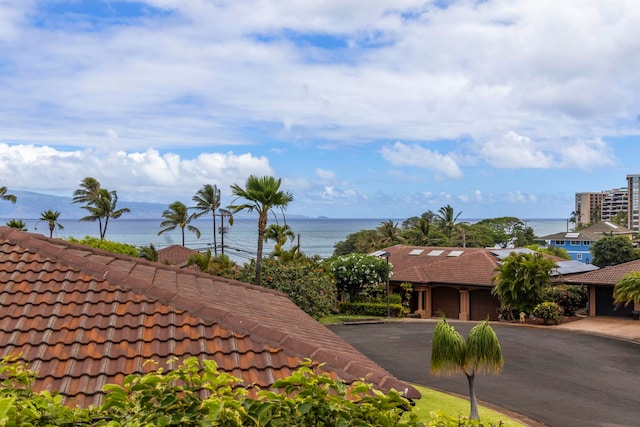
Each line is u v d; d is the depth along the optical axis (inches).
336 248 3769.7
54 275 367.9
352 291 1621.6
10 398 130.6
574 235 4306.1
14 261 384.8
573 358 966.4
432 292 1718.8
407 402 182.4
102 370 274.2
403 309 1571.1
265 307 483.8
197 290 467.8
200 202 2859.3
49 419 172.1
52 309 327.9
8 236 419.5
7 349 288.2
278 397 175.8
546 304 1368.1
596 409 676.1
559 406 686.5
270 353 307.4
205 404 164.2
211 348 304.8
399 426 177.9
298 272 1089.4
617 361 945.5
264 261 1102.4
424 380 807.7
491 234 4648.1
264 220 1006.4
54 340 298.8
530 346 1076.5
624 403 701.9
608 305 1483.8
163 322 325.7
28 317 319.3
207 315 336.2
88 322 318.3
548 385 784.9
